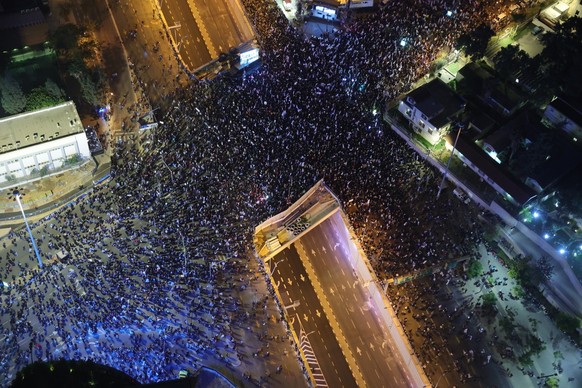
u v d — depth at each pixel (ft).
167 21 570.05
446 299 432.25
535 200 468.75
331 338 420.77
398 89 519.19
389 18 555.28
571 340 419.33
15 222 473.67
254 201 465.88
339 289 436.76
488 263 449.48
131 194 476.95
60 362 399.03
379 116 510.17
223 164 481.05
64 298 433.89
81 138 489.26
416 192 476.54
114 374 401.70
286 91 510.99
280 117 497.87
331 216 455.63
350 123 498.69
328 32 560.20
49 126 490.90
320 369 409.90
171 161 489.26
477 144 489.26
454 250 450.30
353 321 425.69
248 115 501.56
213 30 564.71
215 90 522.47
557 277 443.73
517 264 442.91
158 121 513.04
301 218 454.81
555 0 570.46
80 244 456.86
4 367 409.28
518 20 558.97
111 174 489.67
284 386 406.62
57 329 422.00
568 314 424.05
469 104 512.22
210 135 495.82
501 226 467.93
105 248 453.58
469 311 428.15
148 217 464.65
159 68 548.72
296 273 443.73
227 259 447.83
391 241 450.71
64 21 576.20
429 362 409.08
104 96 533.55
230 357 415.03
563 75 507.71
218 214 462.19
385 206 464.24
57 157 493.36
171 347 416.67
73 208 476.13
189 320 426.51
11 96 500.33
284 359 415.44
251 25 556.92
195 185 474.49
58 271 445.37
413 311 427.33
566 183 474.90
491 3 567.59
